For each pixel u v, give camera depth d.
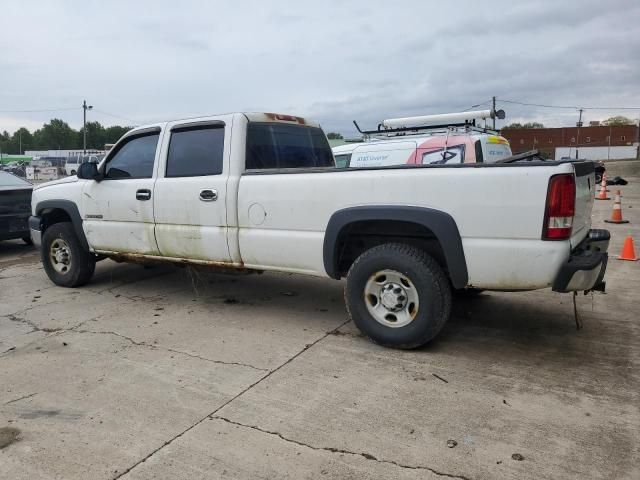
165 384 3.66
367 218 4.09
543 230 3.58
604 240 4.39
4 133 132.12
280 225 4.56
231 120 4.91
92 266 6.44
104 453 2.84
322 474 2.62
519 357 4.05
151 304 5.67
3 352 4.34
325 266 4.39
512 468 2.64
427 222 3.88
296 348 4.30
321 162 5.98
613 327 4.71
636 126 79.69
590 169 4.33
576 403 3.30
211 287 6.36
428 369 3.85
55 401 3.44
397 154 9.60
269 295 5.96
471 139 8.92
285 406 3.32
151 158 5.44
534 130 82.75
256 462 2.73
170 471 2.67
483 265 3.79
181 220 5.14
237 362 4.03
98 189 5.80
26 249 9.84
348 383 3.63
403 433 2.98
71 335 4.72
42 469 2.71
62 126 120.19
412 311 4.11
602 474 2.59
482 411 3.21
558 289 3.64
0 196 8.74
